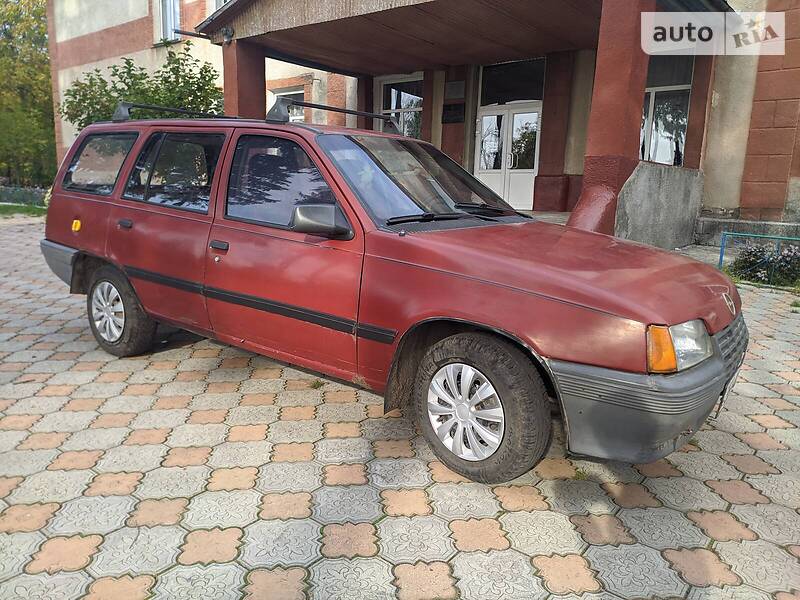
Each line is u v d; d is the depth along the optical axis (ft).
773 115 34.50
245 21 36.81
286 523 9.02
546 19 32.83
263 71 39.88
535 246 10.84
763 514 9.64
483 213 13.19
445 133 46.42
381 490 10.02
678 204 33.32
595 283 9.21
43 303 22.67
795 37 33.24
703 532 9.12
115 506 9.34
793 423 13.16
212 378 14.89
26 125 85.81
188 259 13.56
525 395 9.36
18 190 73.36
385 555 8.36
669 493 10.20
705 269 11.12
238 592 7.57
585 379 8.79
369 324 10.78
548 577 8.01
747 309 23.48
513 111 43.93
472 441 10.05
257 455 11.08
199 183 13.79
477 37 36.52
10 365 15.58
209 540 8.57
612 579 8.00
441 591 7.69
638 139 26.21
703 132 36.06
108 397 13.60
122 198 15.26
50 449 11.12
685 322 9.02
